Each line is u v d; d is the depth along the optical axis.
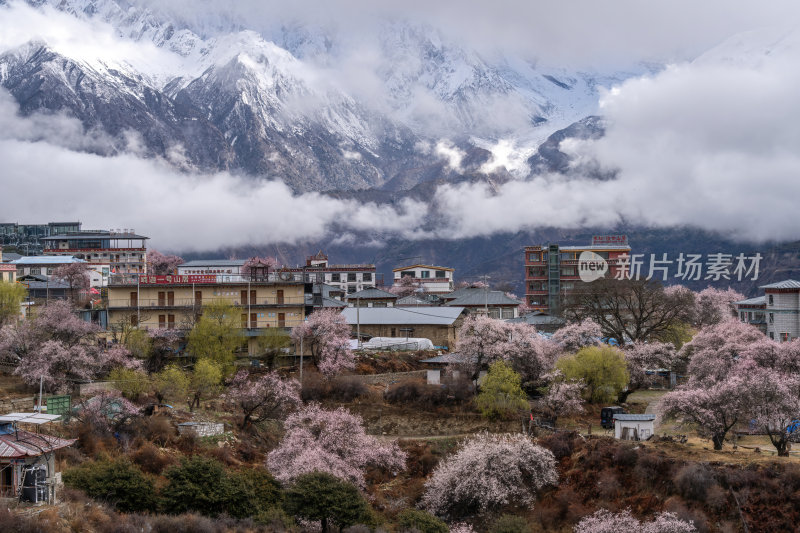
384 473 98.12
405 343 148.88
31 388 97.62
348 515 76.06
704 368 120.56
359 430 95.38
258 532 70.31
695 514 82.75
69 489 67.19
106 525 63.19
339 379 123.00
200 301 136.62
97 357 107.12
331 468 85.81
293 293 139.12
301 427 93.81
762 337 134.38
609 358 122.50
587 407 119.62
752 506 82.75
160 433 87.12
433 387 121.19
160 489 73.56
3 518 58.00
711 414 94.44
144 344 118.25
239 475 78.88
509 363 125.81
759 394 93.94
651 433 101.56
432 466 99.31
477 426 112.50
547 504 90.94
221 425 94.12
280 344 131.00
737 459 89.56
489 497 89.75
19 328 112.19
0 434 66.88
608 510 87.12
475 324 132.00
